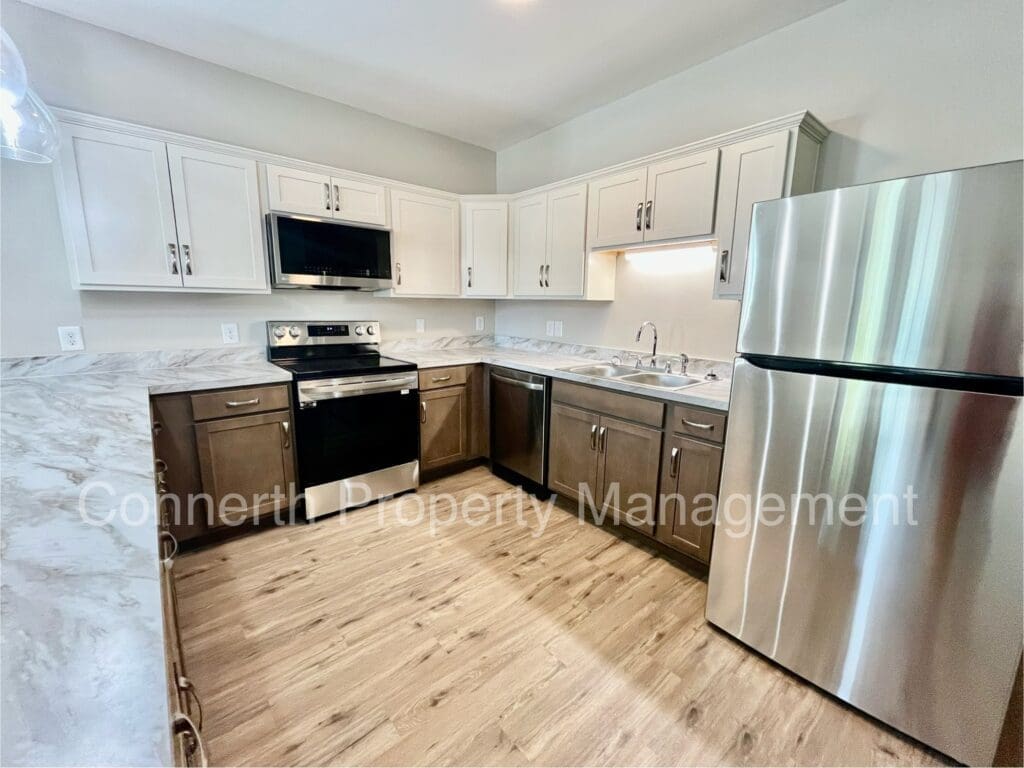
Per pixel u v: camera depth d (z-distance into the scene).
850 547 1.37
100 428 1.42
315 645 1.67
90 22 2.12
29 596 0.64
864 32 1.90
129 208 2.11
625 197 2.52
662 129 2.67
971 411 1.13
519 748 1.31
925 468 1.21
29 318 2.12
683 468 2.10
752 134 1.96
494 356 3.29
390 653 1.64
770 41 2.18
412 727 1.36
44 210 2.09
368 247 2.82
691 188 2.20
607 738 1.34
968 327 1.11
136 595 0.66
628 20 2.08
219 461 2.26
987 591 1.16
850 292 1.29
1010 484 1.10
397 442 2.87
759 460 1.55
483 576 2.10
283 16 2.06
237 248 2.42
